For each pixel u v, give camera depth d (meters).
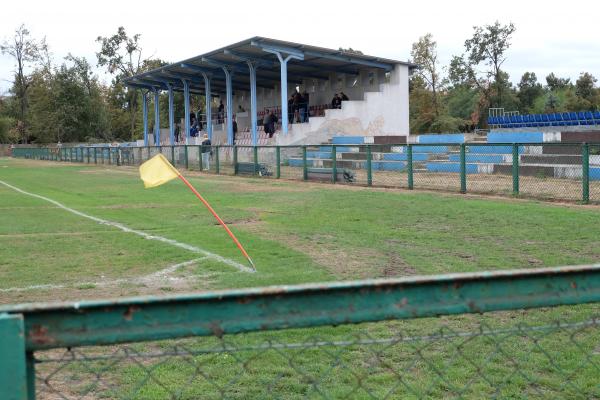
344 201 17.58
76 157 52.06
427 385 4.68
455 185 21.06
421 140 36.09
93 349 5.61
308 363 5.16
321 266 9.04
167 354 2.39
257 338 5.76
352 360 5.21
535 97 87.94
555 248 10.00
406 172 25.23
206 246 10.88
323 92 45.91
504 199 17.06
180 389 4.68
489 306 2.32
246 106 54.50
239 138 44.44
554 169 22.00
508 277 2.32
